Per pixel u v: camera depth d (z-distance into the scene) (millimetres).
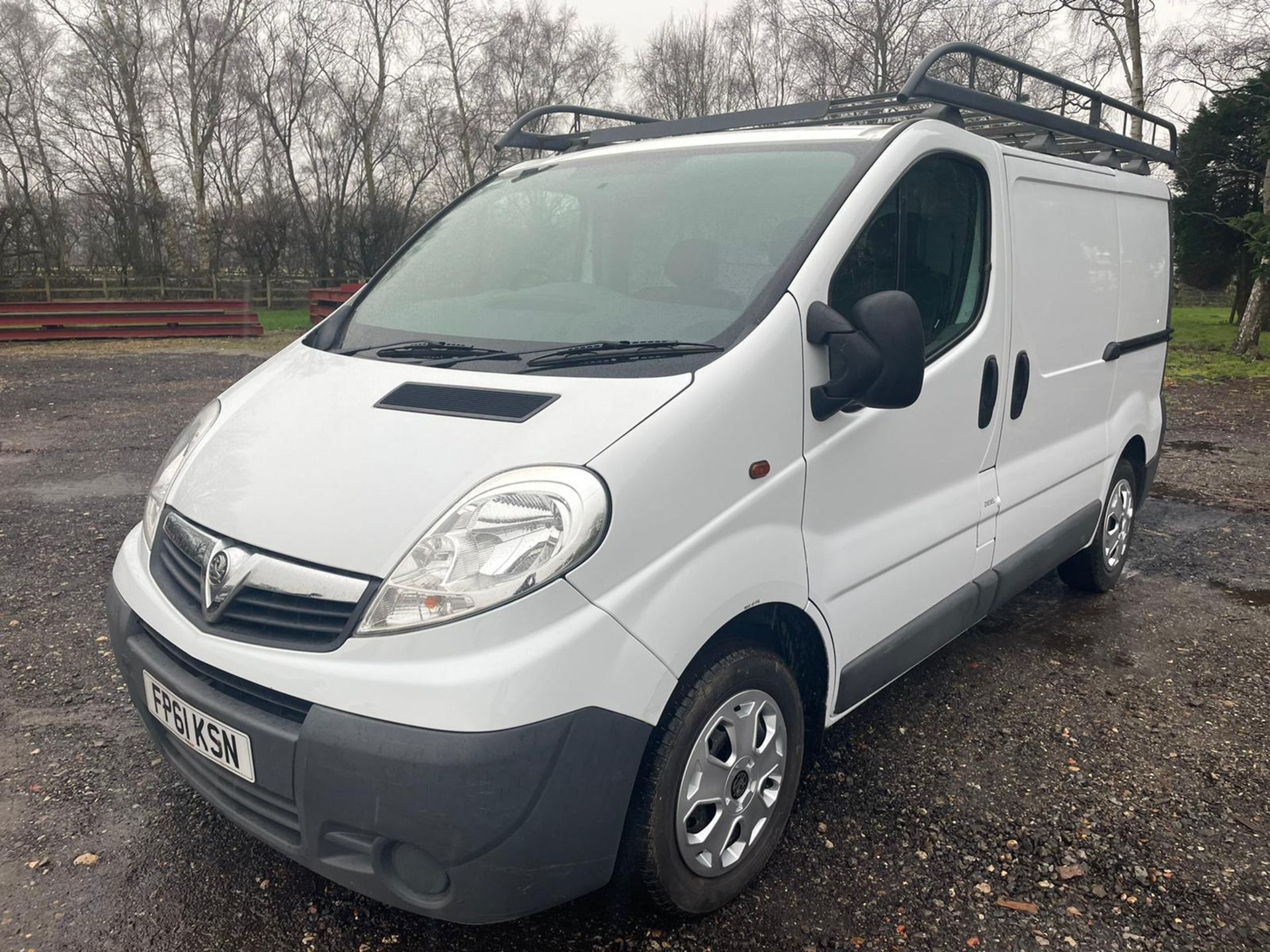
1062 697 3809
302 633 2078
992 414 3365
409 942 2387
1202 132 30797
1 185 35438
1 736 3316
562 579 1978
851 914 2506
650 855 2209
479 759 1869
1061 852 2787
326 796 1968
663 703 2123
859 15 30125
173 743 2434
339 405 2482
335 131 35625
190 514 2389
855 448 2670
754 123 3650
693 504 2197
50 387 12203
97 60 31781
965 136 3156
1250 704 3768
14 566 5062
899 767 3248
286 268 36031
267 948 2355
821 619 2613
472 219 3430
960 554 3260
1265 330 27547
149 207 31984
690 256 2740
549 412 2189
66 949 2328
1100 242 4207
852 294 2688
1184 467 8258
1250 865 2742
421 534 2021
